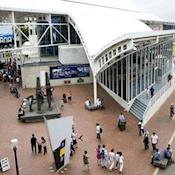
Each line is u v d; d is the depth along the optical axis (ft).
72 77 136.77
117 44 93.45
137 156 71.51
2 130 86.63
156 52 134.51
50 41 145.69
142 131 82.64
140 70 114.52
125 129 87.97
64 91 125.18
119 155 64.44
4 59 172.65
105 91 125.90
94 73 106.32
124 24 135.95
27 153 72.64
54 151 60.75
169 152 68.28
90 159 69.82
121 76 107.86
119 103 111.34
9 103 109.70
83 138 81.41
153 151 74.08
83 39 122.42
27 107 102.37
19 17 138.31
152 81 132.57
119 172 64.23
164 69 153.17
